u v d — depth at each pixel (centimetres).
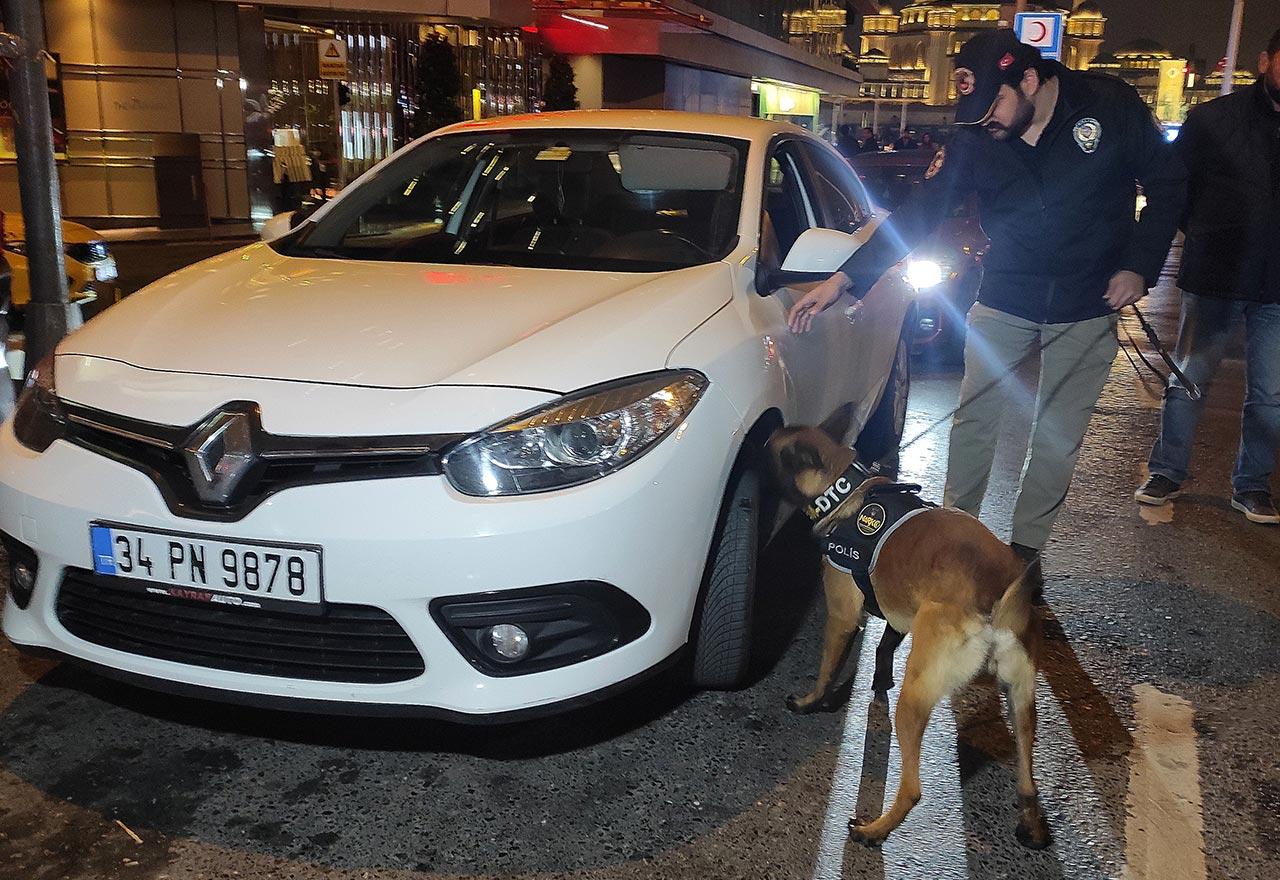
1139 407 692
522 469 244
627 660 259
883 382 486
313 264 344
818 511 274
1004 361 382
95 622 269
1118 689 328
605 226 367
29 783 264
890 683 295
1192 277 471
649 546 256
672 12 2547
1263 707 320
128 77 1781
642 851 246
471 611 242
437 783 270
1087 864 247
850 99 6981
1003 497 504
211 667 256
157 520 248
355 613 245
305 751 282
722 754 286
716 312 302
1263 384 468
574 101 2430
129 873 234
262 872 235
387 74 2242
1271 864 249
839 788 273
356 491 241
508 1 2198
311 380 257
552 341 270
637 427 257
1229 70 2711
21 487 264
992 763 287
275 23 2016
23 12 537
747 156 386
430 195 390
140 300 317
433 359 263
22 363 611
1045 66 344
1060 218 355
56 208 571
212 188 1894
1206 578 415
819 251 339
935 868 244
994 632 238
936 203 369
